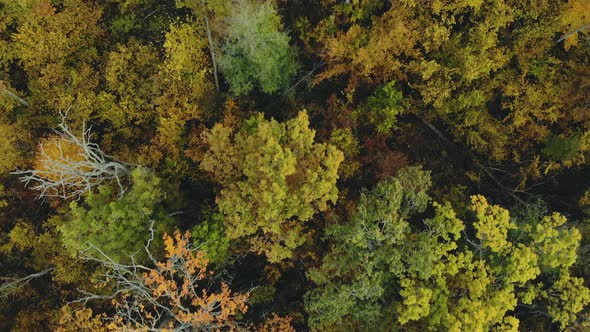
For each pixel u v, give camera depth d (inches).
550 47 872.3
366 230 696.4
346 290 689.0
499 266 687.1
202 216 929.5
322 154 761.6
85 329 819.4
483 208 675.4
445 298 673.0
